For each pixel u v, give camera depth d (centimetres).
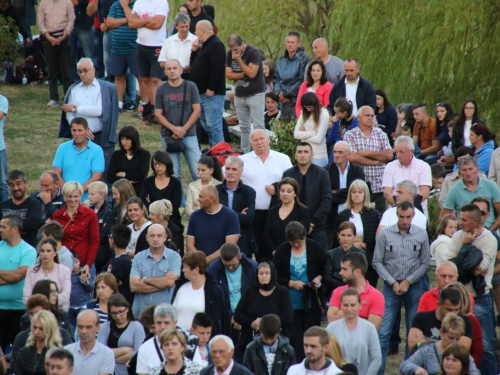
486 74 6166
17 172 4391
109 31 7256
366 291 3616
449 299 3291
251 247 4362
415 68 6381
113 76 7531
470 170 4272
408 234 3906
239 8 7800
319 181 4456
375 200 4906
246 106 5966
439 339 3291
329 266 3931
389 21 6569
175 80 5322
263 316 3497
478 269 3662
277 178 4572
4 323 4053
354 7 6738
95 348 3303
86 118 5331
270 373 3328
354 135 4950
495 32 6147
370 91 5447
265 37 7612
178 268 3841
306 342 3053
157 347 3250
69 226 4241
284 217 4253
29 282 3888
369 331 3391
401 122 6103
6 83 8106
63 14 7356
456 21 6228
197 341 3266
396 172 4631
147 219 4312
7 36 7900
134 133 4847
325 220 4444
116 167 4875
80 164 4884
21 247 4047
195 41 5897
